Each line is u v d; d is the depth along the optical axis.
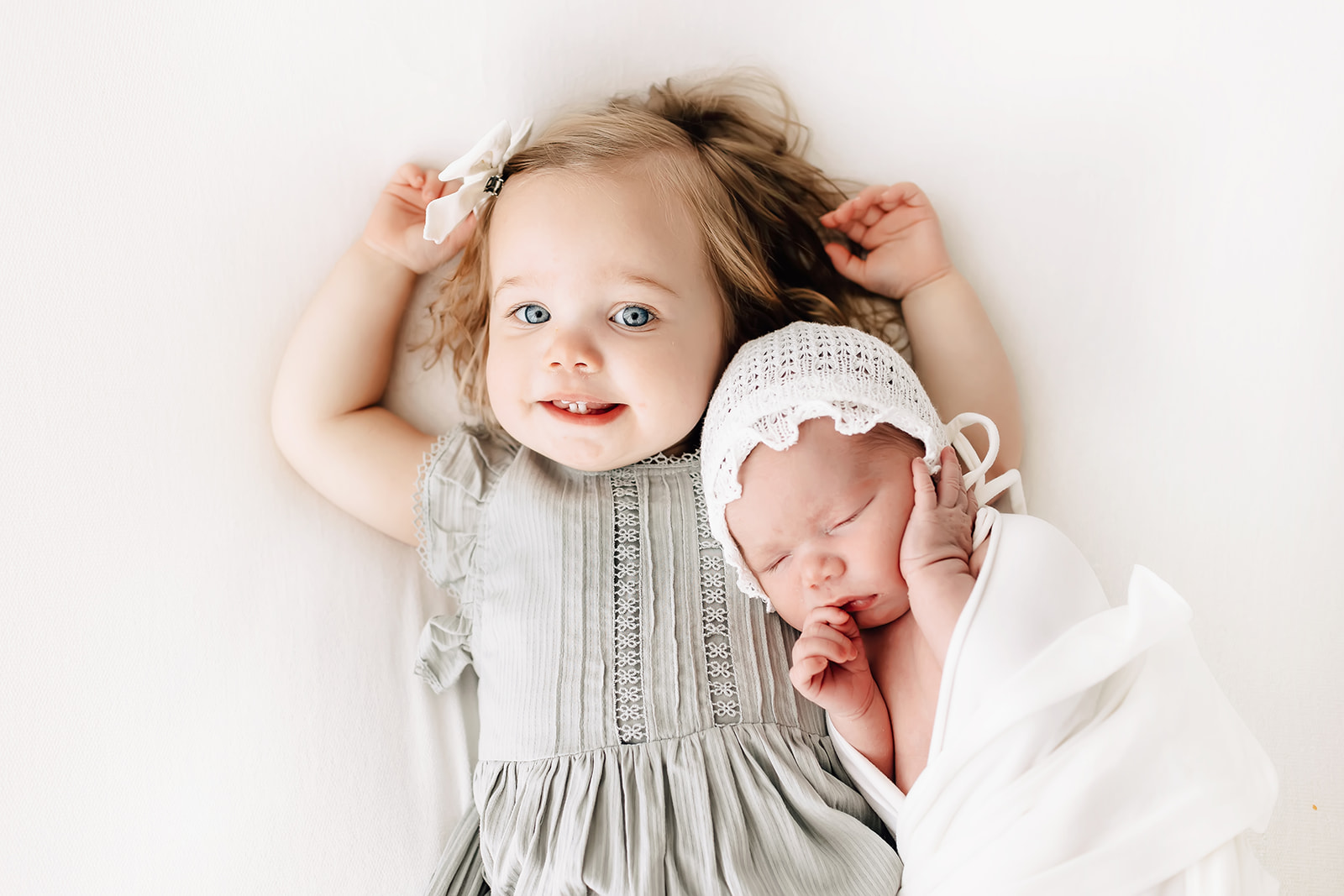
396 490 1.24
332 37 1.29
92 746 1.08
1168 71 1.34
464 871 1.12
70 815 1.05
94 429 1.17
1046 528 1.06
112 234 1.21
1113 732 0.92
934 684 1.06
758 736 1.09
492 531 1.21
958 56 1.37
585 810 1.05
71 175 1.21
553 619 1.14
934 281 1.33
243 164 1.27
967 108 1.38
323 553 1.24
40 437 1.15
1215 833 0.89
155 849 1.05
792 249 1.37
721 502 1.08
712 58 1.36
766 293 1.27
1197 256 1.33
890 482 1.05
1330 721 1.19
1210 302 1.32
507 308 1.13
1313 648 1.22
